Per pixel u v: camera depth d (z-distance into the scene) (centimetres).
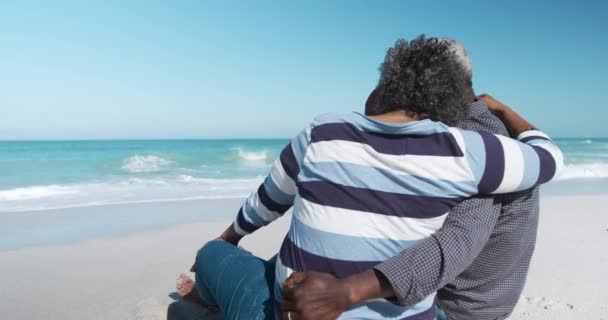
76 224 747
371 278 143
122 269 462
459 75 168
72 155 2588
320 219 152
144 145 4800
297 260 158
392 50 177
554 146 179
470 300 195
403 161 148
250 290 185
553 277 425
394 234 148
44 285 410
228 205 995
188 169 2230
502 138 161
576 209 908
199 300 296
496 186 154
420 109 165
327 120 162
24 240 618
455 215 156
